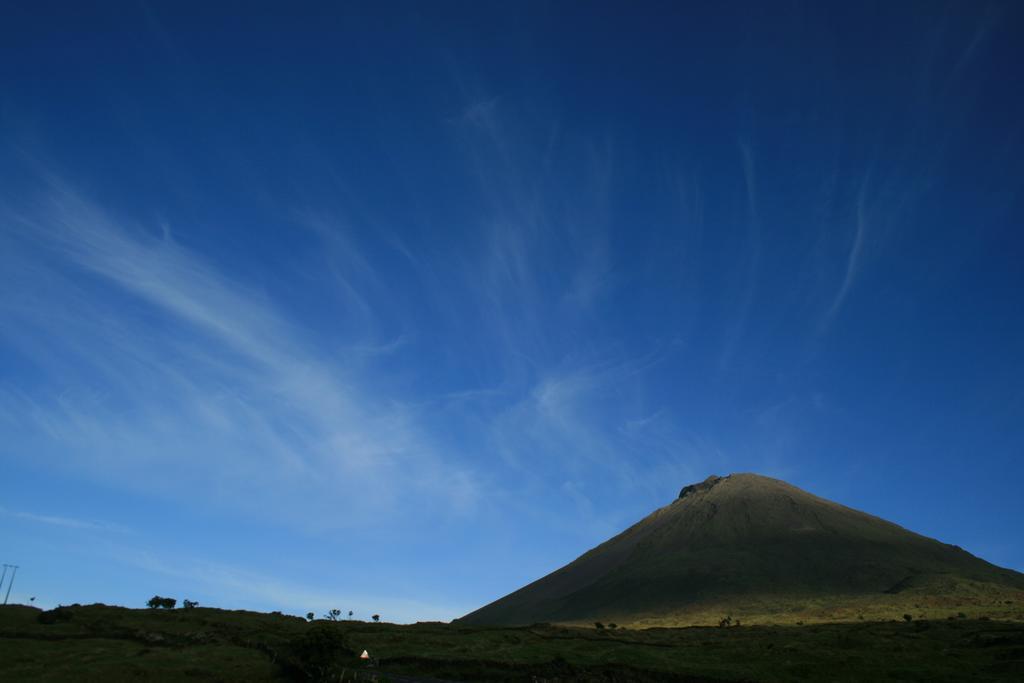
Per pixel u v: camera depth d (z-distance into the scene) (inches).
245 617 5349.4
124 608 5118.1
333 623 5738.2
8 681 3275.1
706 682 3914.9
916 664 4138.8
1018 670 3826.3
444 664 4269.2
